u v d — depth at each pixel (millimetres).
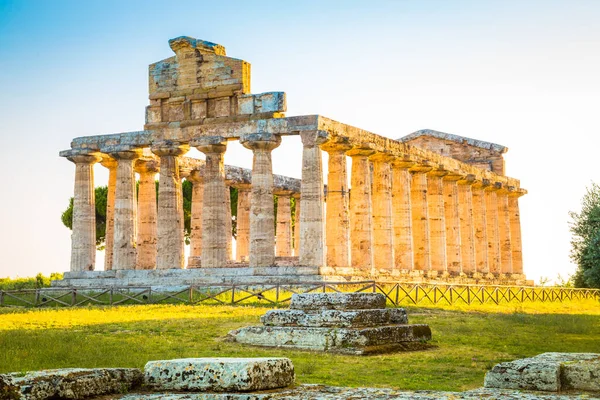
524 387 16766
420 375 21188
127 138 54500
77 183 56156
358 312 25203
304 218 48312
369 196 53375
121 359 22016
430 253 62781
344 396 14078
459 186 69062
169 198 53312
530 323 35469
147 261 58906
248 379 14609
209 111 52219
